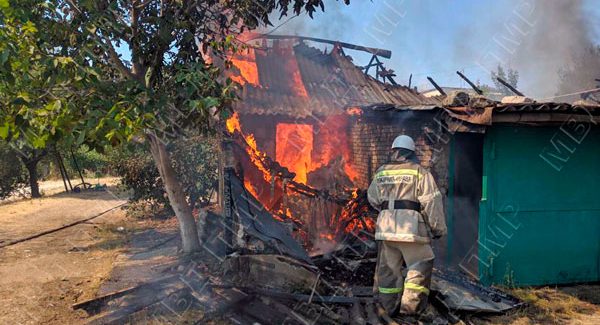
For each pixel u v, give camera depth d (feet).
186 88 13.99
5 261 21.54
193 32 17.21
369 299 14.65
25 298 16.12
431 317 13.65
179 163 32.55
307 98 31.53
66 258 22.13
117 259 21.29
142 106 12.32
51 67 11.07
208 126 18.30
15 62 10.61
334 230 21.44
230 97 14.34
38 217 37.06
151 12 18.38
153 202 38.22
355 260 18.25
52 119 10.55
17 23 11.27
